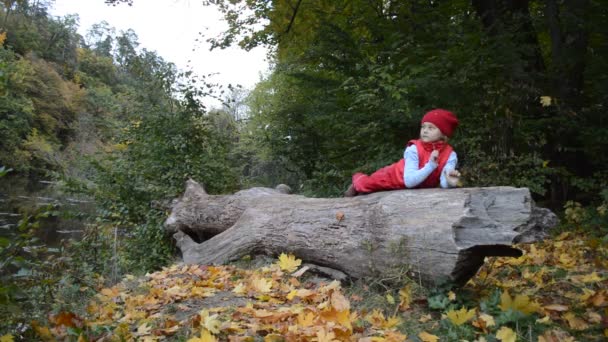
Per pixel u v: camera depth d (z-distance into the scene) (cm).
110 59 6994
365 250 350
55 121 4109
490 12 796
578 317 286
